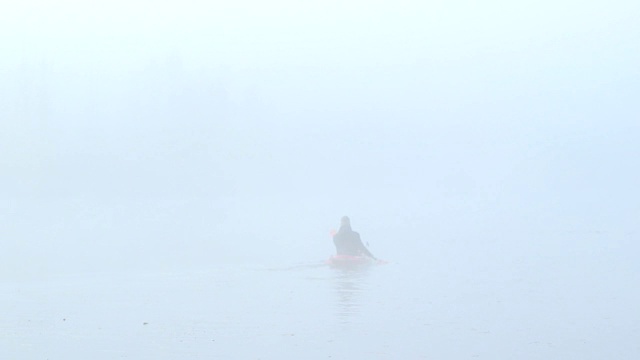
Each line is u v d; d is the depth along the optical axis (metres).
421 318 22.66
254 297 27.23
